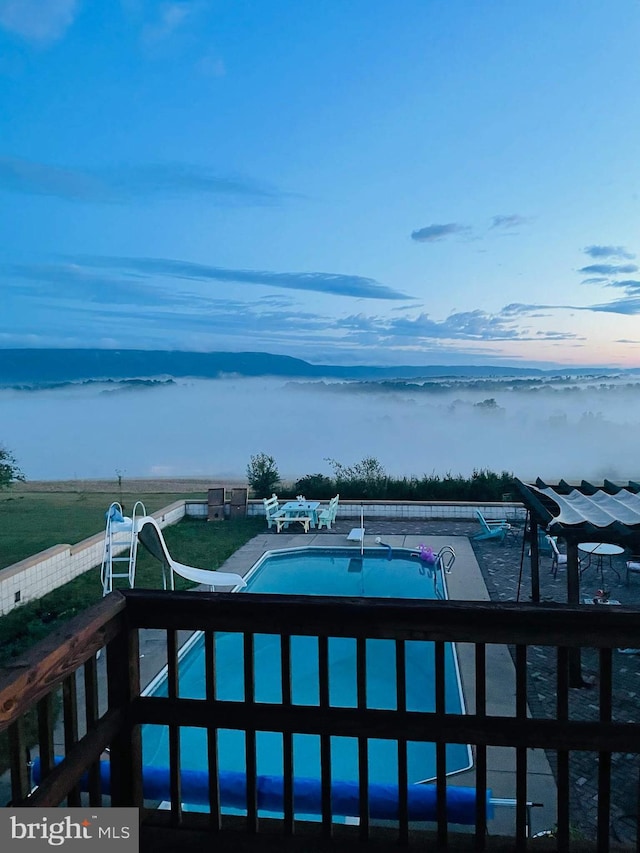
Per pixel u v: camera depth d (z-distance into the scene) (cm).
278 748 548
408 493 1566
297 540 1241
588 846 207
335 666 733
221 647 780
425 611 201
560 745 199
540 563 1061
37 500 1836
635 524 632
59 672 177
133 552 814
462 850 205
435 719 204
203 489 2241
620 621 194
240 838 216
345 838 212
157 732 562
